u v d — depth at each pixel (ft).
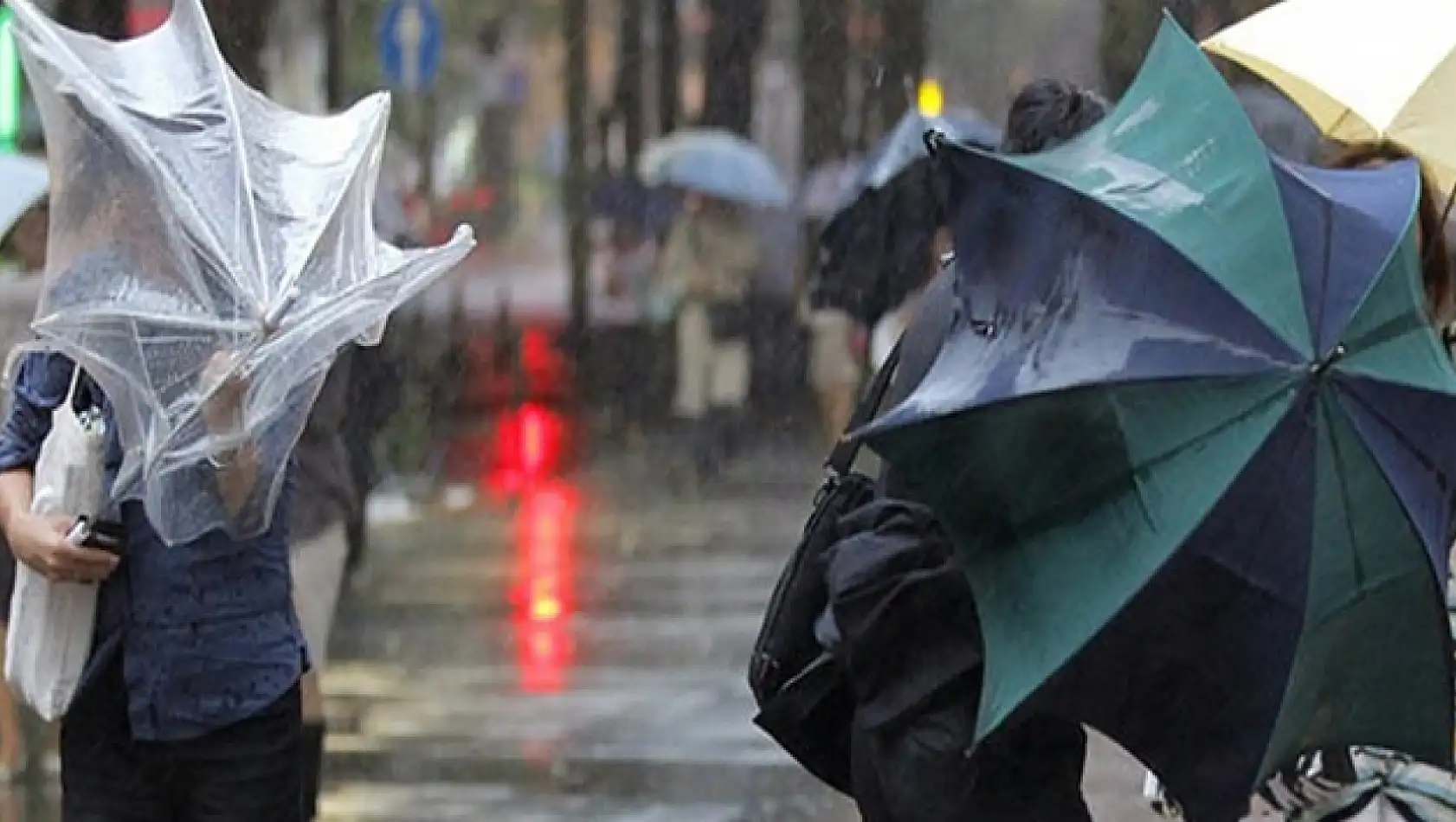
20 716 92.84
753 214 220.23
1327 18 55.77
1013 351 40.93
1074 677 39.96
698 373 211.82
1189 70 42.47
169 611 52.60
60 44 51.55
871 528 46.88
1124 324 40.09
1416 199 41.83
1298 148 99.04
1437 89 53.26
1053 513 40.42
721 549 155.33
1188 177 41.22
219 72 52.90
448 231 288.10
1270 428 38.91
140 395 50.49
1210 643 39.63
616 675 114.01
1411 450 39.86
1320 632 39.86
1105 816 82.48
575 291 257.55
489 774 94.07
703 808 88.38
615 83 295.89
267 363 50.37
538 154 342.23
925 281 135.13
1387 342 40.09
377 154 54.03
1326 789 47.32
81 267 50.83
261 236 50.80
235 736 53.42
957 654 45.65
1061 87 48.29
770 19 283.38
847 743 49.60
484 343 241.76
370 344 55.62
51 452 51.93
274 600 53.72
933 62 262.88
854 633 46.01
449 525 168.35
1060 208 41.32
